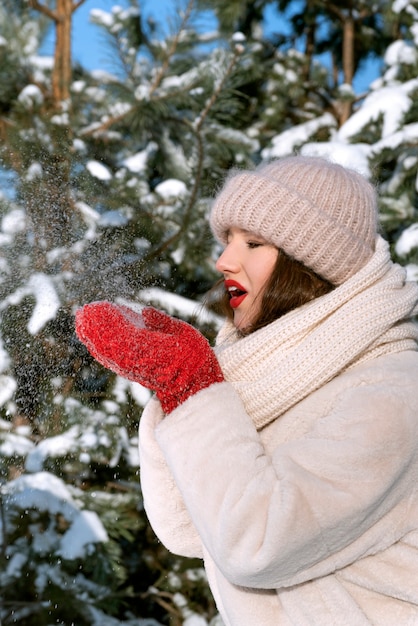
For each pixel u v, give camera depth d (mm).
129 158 3717
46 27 3842
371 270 1201
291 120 4535
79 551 2990
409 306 1211
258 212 1224
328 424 1066
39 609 2975
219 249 3330
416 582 1094
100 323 1083
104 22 3590
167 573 3568
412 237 3348
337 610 1081
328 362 1129
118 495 3178
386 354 1182
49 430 2752
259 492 1008
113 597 3160
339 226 1218
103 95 3744
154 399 1218
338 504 1009
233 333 1374
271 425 1166
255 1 4867
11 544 2977
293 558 1011
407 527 1111
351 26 4719
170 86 3600
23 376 2242
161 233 3172
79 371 2555
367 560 1112
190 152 3779
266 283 1246
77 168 3023
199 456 1060
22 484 2883
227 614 1194
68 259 2264
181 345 1104
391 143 3420
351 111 4512
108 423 2846
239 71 3562
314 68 4602
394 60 3934
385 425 1047
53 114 3332
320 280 1244
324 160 1310
